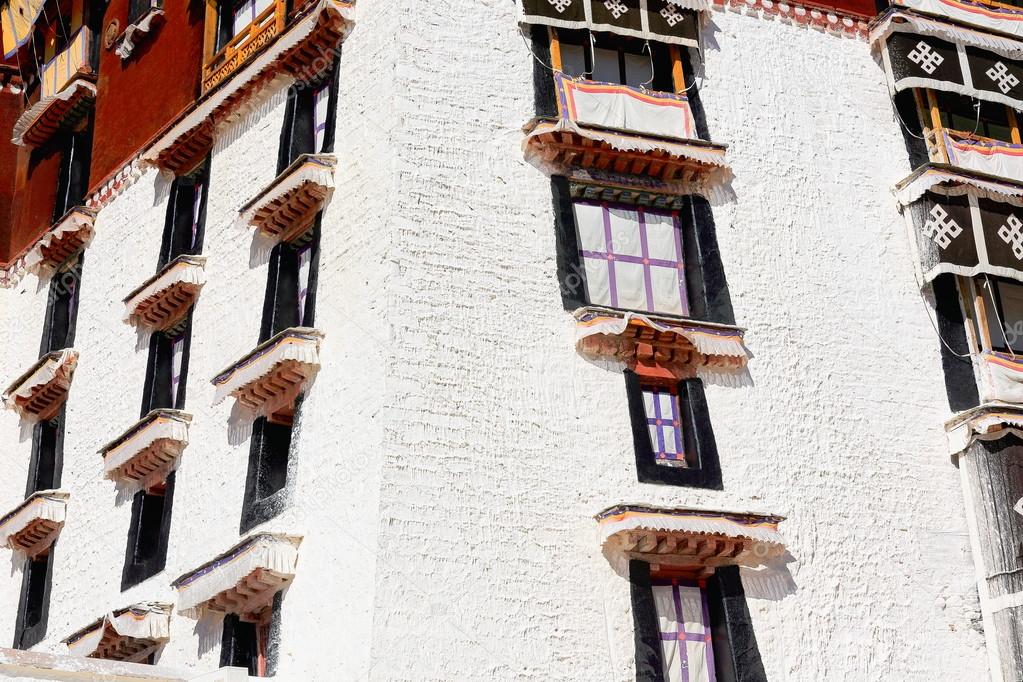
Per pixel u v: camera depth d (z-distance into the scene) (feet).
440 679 59.93
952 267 75.97
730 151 76.38
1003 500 70.95
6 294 101.71
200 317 79.92
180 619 72.18
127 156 92.68
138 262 87.92
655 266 72.79
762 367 71.51
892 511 70.90
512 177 71.10
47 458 91.40
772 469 69.41
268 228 75.31
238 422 73.36
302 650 62.95
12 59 105.19
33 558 88.43
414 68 71.51
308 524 65.46
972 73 82.28
